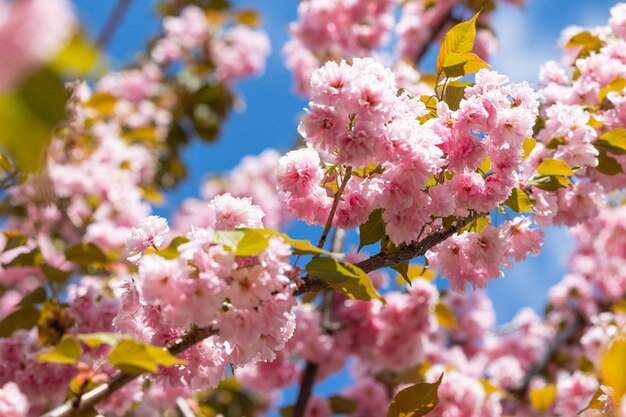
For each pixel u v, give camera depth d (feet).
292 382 18.15
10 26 3.00
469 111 8.30
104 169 19.77
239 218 7.39
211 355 7.43
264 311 6.81
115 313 12.20
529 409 24.32
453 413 15.98
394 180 7.88
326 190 8.68
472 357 24.73
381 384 20.38
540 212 9.86
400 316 17.31
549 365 26.40
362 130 7.40
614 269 28.30
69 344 7.03
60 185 18.66
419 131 7.89
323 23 22.62
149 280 6.45
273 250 6.73
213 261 6.53
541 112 12.56
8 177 13.04
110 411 12.18
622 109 11.51
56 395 11.59
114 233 18.93
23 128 3.19
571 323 27.91
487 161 9.03
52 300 12.12
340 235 16.61
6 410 9.34
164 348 7.00
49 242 17.44
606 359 4.40
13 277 17.90
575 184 11.41
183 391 17.12
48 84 3.16
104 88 26.61
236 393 21.97
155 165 24.94
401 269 8.61
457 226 8.84
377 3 22.86
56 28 3.05
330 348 17.19
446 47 9.44
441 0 22.43
